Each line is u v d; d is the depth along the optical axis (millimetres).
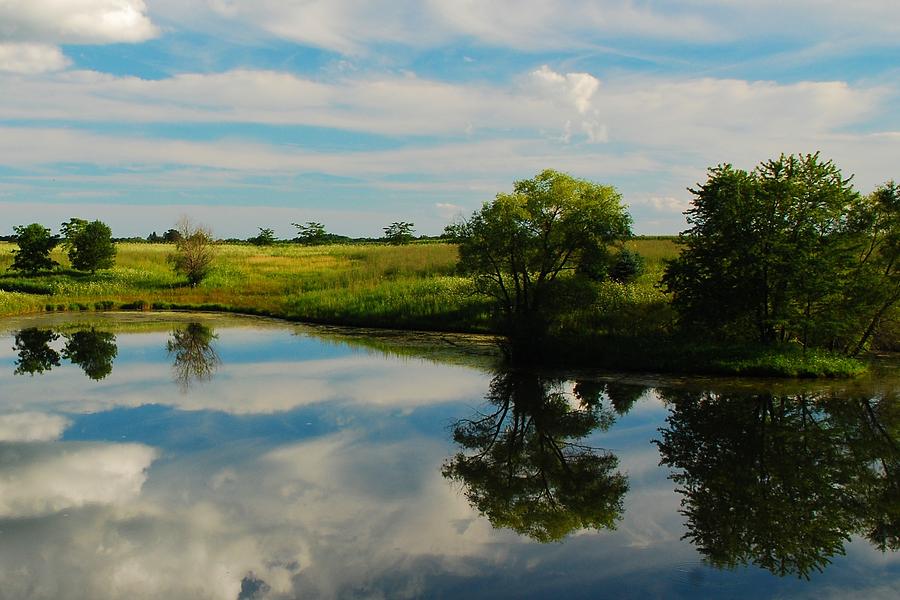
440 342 29984
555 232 26906
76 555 9633
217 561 9492
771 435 16062
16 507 11305
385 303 37156
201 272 50375
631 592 8773
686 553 10000
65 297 44562
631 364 23484
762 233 22250
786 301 22859
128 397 19281
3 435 15398
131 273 52594
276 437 15531
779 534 10727
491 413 18062
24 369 23562
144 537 10242
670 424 17062
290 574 9164
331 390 20484
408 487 12617
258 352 27438
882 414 17656
